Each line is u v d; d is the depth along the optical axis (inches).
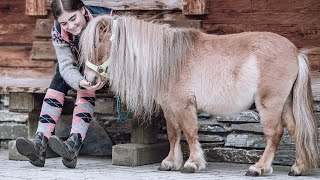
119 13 294.0
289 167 269.1
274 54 234.8
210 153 286.4
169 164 249.4
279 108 236.1
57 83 258.8
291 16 285.9
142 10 305.3
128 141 306.2
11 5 325.1
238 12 293.1
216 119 287.9
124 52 240.5
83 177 228.7
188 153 289.3
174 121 248.8
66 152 246.7
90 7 258.1
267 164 238.2
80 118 255.4
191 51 242.5
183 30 245.1
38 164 255.4
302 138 238.2
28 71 321.4
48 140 254.1
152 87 242.4
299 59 239.3
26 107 281.1
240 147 283.1
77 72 249.0
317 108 273.9
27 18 323.3
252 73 234.5
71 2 243.8
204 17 297.6
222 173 243.4
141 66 240.2
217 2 295.4
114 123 307.7
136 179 224.1
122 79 241.1
